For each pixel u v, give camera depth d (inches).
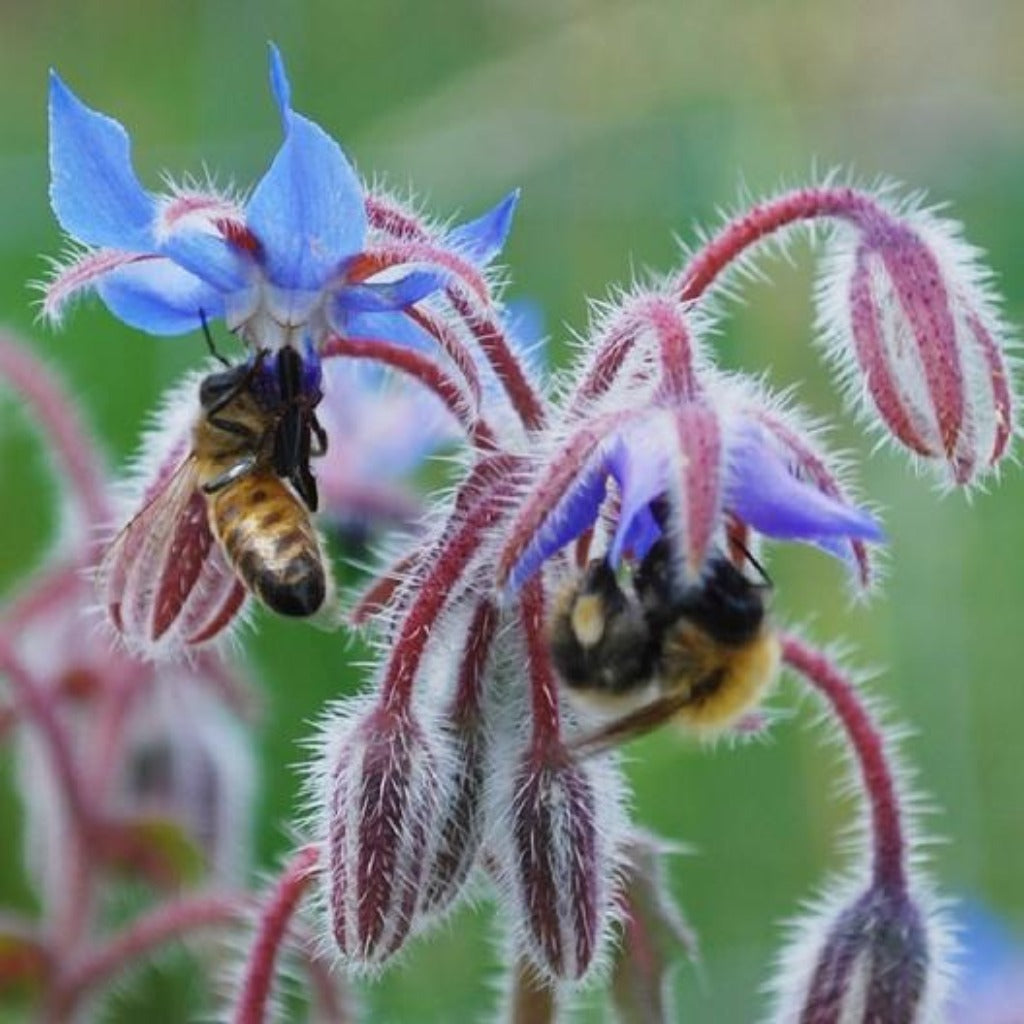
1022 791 15.7
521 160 16.8
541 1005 10.8
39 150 22.2
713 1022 14.5
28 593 13.5
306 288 10.5
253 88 18.8
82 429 13.4
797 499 9.9
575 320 16.6
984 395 10.6
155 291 10.6
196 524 10.7
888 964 10.9
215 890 12.9
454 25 19.7
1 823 14.4
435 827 10.4
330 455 13.2
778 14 16.8
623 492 10.0
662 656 10.3
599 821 10.4
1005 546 16.0
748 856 14.9
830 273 10.8
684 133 16.8
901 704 15.5
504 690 10.5
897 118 17.0
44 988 12.6
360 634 12.4
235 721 13.7
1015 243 17.1
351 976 11.4
